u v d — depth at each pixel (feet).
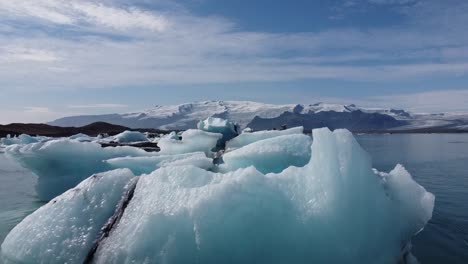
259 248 14.30
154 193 16.15
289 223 14.78
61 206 17.39
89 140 89.45
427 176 52.29
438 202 33.63
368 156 16.81
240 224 14.43
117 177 18.28
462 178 50.08
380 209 16.20
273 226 14.65
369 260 14.79
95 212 16.72
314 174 15.67
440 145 128.06
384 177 19.83
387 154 89.40
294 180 16.01
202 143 51.47
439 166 64.18
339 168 15.55
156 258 13.89
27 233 16.94
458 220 26.96
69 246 15.65
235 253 14.12
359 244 14.79
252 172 15.79
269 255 14.28
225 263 13.97
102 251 14.93
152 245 14.19
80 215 16.72
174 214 14.62
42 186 35.19
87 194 17.57
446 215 28.40
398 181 18.40
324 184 15.29
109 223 16.07
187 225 14.38
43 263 15.52
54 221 16.84
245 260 14.14
